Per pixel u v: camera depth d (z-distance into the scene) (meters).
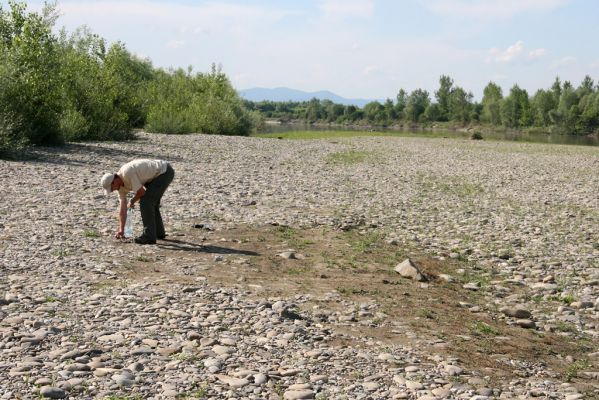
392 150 44.62
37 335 6.88
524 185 26.75
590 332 9.08
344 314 8.64
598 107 132.00
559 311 10.05
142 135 42.38
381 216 17.39
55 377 5.92
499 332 8.61
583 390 6.71
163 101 54.78
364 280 10.70
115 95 38.91
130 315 7.81
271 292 9.39
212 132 54.66
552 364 7.57
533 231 16.45
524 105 158.25
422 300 9.80
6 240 11.33
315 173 27.36
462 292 10.69
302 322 8.05
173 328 7.48
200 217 15.10
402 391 6.16
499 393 6.37
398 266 11.48
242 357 6.77
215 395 5.80
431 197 21.92
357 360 6.95
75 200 15.93
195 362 6.54
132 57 63.25
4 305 7.90
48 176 19.64
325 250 12.81
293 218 15.97
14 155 23.44
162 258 10.97
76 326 7.32
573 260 13.50
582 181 28.88
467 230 16.20
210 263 10.91
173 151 32.44
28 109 27.78
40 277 9.29
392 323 8.43
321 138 57.72
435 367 6.91
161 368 6.33
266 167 28.41
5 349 6.52
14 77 27.50
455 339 8.01
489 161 38.69
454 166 34.34
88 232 12.37
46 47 30.11
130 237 12.33
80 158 25.31
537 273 12.30
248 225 14.65
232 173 24.97
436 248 13.97
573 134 130.12
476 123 173.75
